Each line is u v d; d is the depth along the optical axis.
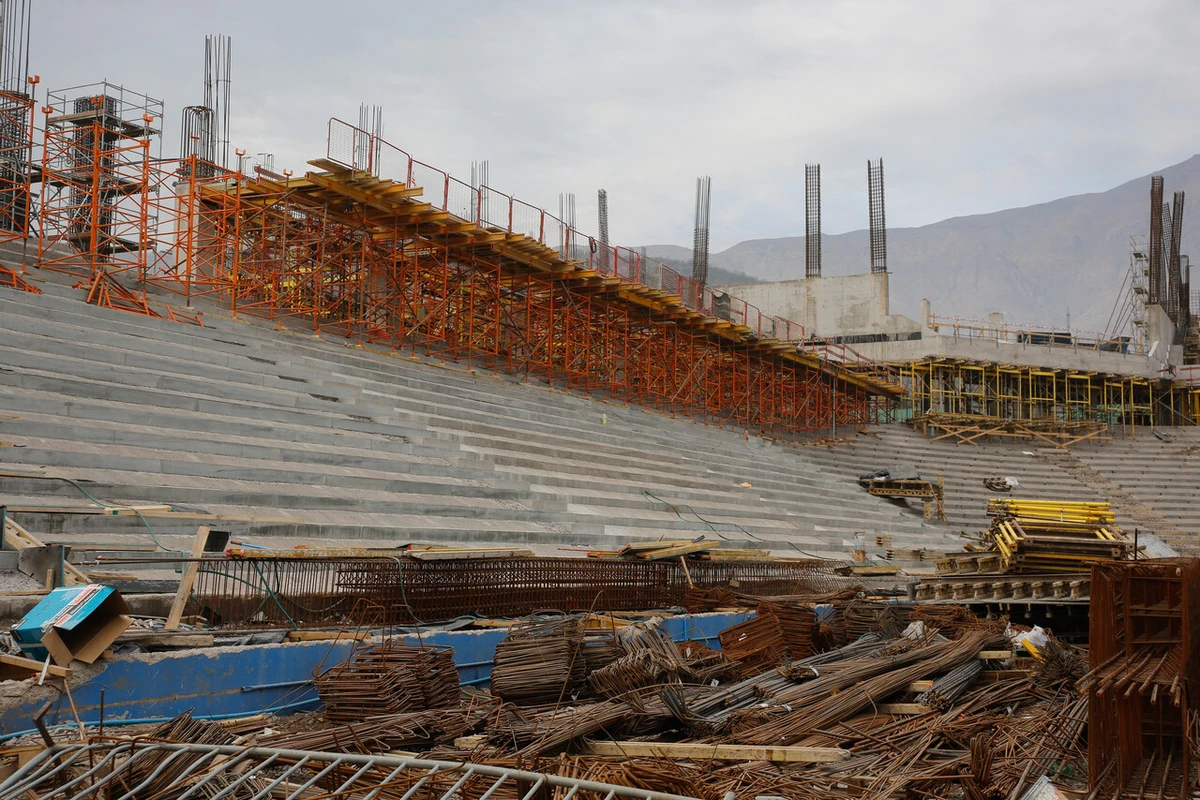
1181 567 8.80
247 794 7.41
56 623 9.31
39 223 28.00
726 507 34.16
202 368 24.23
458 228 34.88
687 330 49.56
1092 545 22.20
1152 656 8.91
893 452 58.22
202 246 32.25
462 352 40.03
